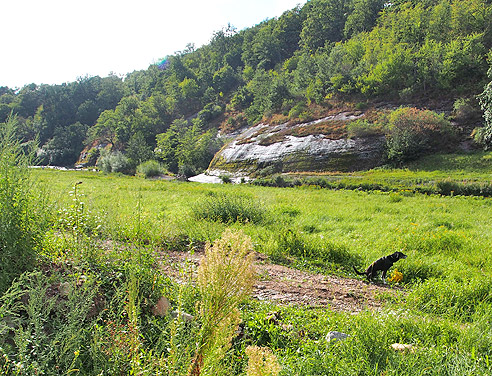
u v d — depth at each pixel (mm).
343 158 48375
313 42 108062
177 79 117188
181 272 5617
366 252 9688
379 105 57969
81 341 3340
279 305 5570
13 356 2988
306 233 11961
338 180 39969
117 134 92625
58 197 6324
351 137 50688
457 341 4387
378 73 60219
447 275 7863
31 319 3166
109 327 3436
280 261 8641
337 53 73312
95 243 5195
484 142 42812
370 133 49812
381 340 4016
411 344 4227
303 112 62375
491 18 66188
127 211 11523
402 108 49750
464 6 68438
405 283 7820
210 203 13375
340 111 59469
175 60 121688
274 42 116500
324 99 66062
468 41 58375
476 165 39688
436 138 46188
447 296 6254
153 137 92250
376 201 22406
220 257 2262
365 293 6898
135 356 2873
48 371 2859
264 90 82688
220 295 2195
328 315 5148
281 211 15469
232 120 84062
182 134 78938
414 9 79250
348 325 4609
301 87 75625
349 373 3439
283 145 54656
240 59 127688
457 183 29953
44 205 4582
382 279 7875
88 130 102750
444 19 70125
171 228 9102
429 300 6273
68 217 5383
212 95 103750
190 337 2742
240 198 14547
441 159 42875
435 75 56375
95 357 3074
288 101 69250
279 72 101062
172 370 2562
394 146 45281
